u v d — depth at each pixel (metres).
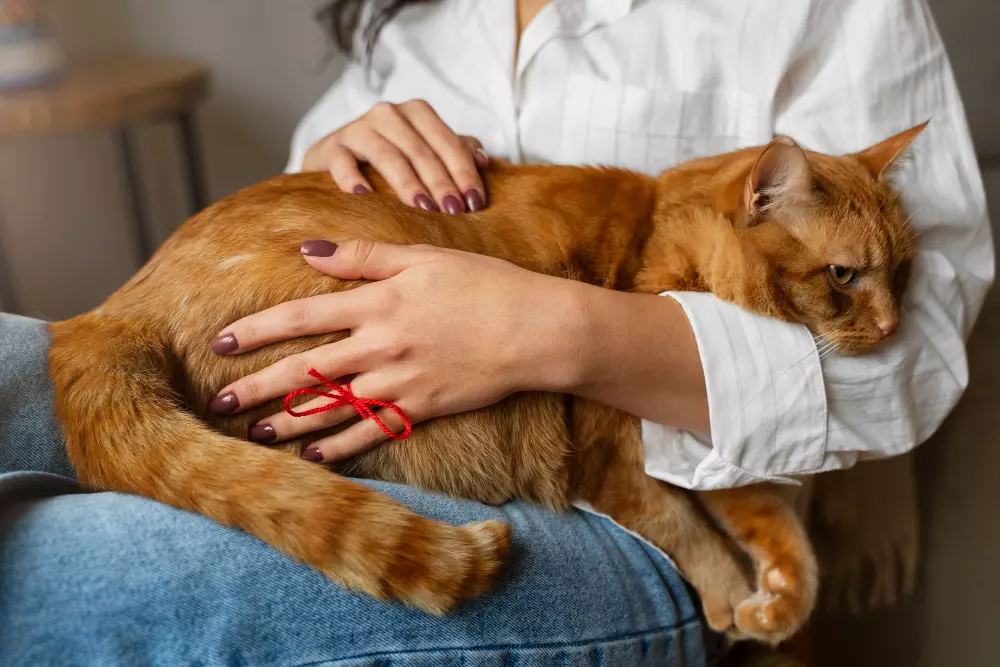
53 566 0.67
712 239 0.99
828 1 1.12
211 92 1.95
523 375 0.87
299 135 1.51
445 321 0.85
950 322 1.03
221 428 0.87
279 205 0.95
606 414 0.99
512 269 0.89
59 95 1.62
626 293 0.93
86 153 2.15
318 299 0.85
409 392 0.86
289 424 0.85
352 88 1.48
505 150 1.26
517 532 0.85
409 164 1.03
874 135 1.10
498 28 1.28
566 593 0.83
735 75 1.16
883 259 0.97
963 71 1.26
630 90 1.18
